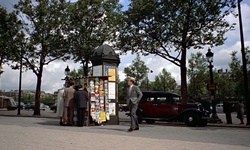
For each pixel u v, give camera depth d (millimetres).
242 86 40625
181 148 6867
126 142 7852
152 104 18594
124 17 20797
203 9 19328
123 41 21156
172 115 17875
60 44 29109
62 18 29172
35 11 28953
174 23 18859
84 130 11516
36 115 29656
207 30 19938
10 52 29656
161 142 7918
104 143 7629
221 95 55750
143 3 19688
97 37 28859
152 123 19469
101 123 14477
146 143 7688
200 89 48188
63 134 9695
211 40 19828
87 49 28031
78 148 6762
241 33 18219
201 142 8273
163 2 19297
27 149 6562
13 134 9523
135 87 11594
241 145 8141
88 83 14523
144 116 18734
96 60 15250
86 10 28469
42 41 29297
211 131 13156
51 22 29078
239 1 18375
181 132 12125
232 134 11734
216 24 19828
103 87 14836
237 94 45094
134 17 20125
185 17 19156
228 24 19875
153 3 19359
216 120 19859
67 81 15398
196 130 13602
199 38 20172
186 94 20547
